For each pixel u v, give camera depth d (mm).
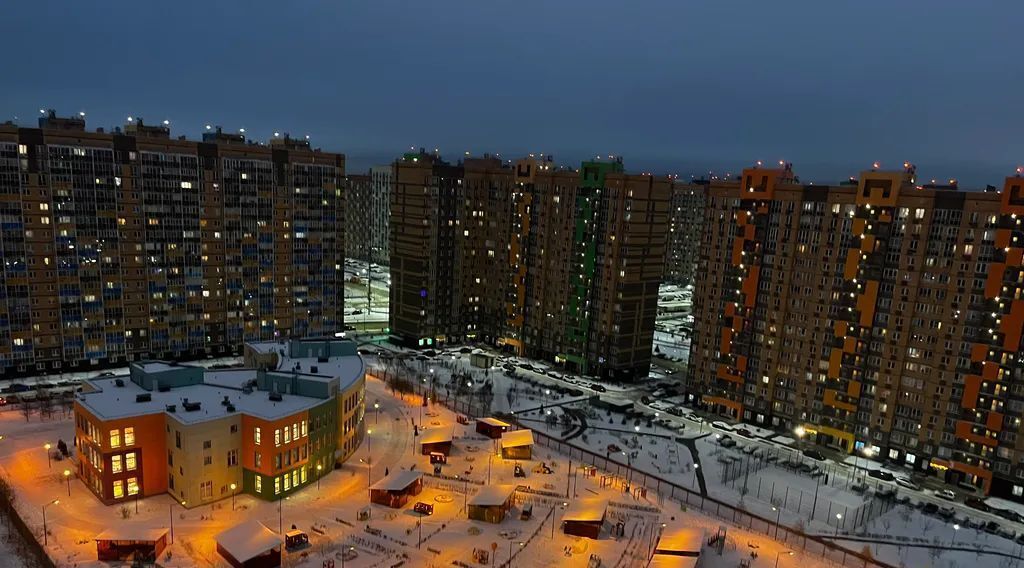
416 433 132250
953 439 123000
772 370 146750
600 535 95812
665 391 174000
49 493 98250
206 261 169500
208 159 165375
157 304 164375
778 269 144125
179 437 95812
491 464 119688
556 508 103688
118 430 95125
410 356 193000
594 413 154000
